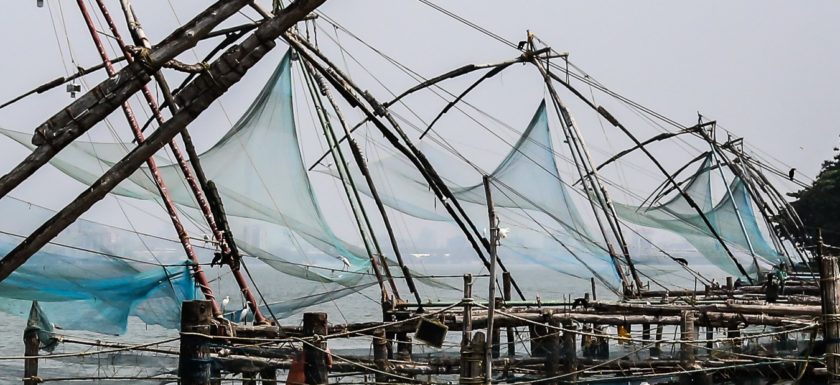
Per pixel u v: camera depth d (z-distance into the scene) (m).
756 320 15.84
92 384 15.05
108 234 15.51
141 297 15.64
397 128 17.98
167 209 16.12
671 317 16.19
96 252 14.90
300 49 17.25
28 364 14.46
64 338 14.55
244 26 13.98
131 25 10.95
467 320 13.66
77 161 18.50
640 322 15.87
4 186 10.55
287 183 19.66
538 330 15.21
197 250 19.16
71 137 10.62
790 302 20.22
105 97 10.56
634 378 15.21
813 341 15.00
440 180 18.22
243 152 19.72
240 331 14.95
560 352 14.99
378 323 15.16
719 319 15.87
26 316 17.53
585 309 17.17
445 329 14.03
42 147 10.59
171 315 15.85
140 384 15.25
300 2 10.52
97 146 18.66
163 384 15.26
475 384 13.38
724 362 15.20
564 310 16.28
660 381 15.45
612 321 15.85
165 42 10.52
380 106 17.97
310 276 18.72
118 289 15.45
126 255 15.66
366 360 15.07
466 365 13.44
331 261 19.95
